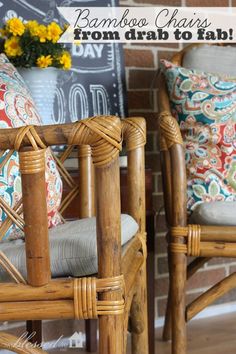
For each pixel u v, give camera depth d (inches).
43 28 49.6
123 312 26.6
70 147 45.1
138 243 38.3
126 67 63.4
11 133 24.3
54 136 24.3
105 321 26.1
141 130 39.9
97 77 60.7
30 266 26.0
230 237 43.9
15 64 50.1
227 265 70.6
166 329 60.3
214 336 61.7
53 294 26.1
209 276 69.5
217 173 50.9
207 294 46.4
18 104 36.7
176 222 45.2
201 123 52.2
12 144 24.4
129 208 40.8
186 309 46.3
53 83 52.2
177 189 45.1
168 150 46.1
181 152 45.4
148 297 50.2
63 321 61.6
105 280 26.1
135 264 34.8
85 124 24.2
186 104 52.5
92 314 26.2
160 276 66.2
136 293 40.0
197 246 44.4
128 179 40.4
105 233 25.8
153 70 65.0
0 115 34.6
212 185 50.5
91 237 29.1
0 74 38.4
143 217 41.0
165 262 66.4
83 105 59.6
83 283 26.1
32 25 49.9
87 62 60.1
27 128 24.3
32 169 24.7
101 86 60.9
